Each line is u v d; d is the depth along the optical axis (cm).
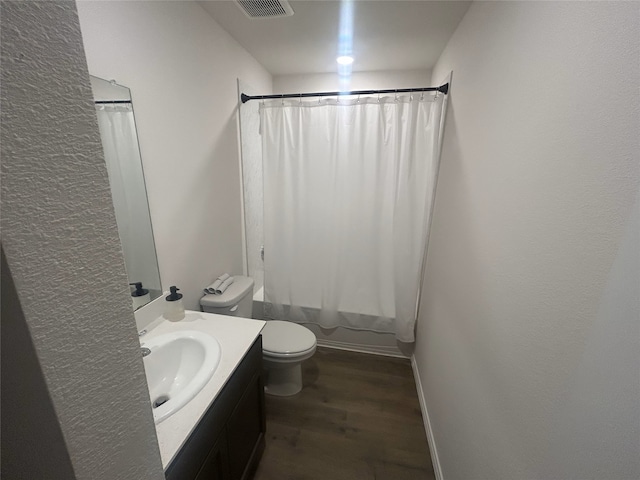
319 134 201
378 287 223
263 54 204
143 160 117
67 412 36
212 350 107
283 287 234
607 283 49
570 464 56
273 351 172
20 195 29
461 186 135
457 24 154
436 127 182
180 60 134
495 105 100
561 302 61
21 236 29
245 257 220
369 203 206
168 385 106
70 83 33
